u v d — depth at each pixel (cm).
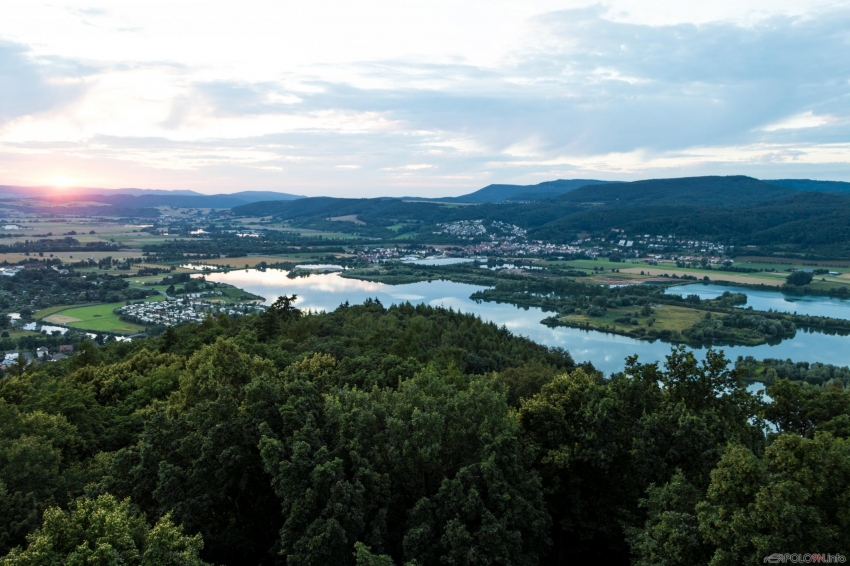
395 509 4194
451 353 11056
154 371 8688
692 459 4253
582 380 4997
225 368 5550
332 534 3431
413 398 4797
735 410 4775
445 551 3712
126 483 4209
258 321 13075
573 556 4744
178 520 3844
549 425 4631
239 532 4150
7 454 4244
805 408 5156
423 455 3981
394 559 3897
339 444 4172
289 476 3750
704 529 3139
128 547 2970
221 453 4109
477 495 3716
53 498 4109
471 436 4416
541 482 4381
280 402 4612
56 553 2906
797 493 2980
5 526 3669
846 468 3234
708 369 4962
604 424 4422
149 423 4688
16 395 7188
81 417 6378
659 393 5050
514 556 3650
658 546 3406
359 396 4809
